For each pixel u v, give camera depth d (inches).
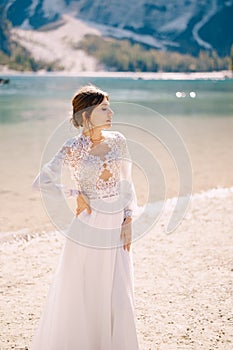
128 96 1883.6
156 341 159.6
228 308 182.7
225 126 893.8
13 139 730.8
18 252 253.0
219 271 219.1
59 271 138.3
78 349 135.3
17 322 175.8
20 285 209.6
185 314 178.5
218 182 419.5
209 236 267.6
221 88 2632.9
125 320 132.3
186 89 2511.1
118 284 134.0
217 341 159.5
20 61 7253.9
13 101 1551.4
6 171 483.8
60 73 6968.5
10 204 356.5
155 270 222.4
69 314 135.2
